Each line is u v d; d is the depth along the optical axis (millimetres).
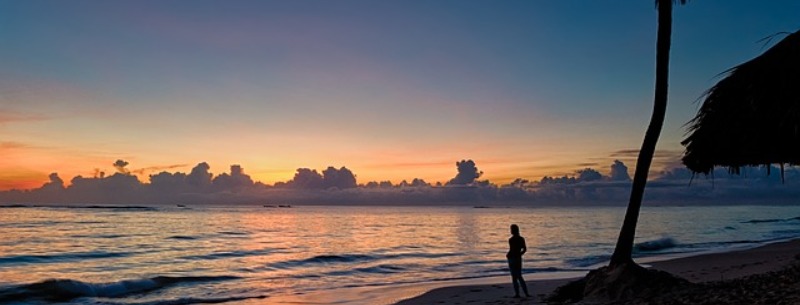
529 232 65750
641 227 77125
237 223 89812
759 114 7738
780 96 7211
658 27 12789
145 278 23328
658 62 12617
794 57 7109
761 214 166875
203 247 43188
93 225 74938
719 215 153250
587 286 12102
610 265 12289
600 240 50875
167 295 19969
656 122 12461
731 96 8328
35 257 34094
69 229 65000
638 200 12320
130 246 43375
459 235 62062
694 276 18031
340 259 33750
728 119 8445
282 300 18188
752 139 8266
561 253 37188
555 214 184625
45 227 68562
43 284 20609
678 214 167250
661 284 11242
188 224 82312
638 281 11289
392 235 62125
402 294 18922
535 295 15664
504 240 52812
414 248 43000
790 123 7090
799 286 9383
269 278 24922
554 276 23766
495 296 16500
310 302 17672
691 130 9297
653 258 30375
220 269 29031
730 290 10086
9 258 33219
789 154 8516
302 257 35562
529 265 28984
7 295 19312
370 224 95188
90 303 18359
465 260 33031
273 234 61781
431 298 17016
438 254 37469
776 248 31609
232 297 19062
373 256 35656
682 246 40188
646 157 12406
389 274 26344
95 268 29969
